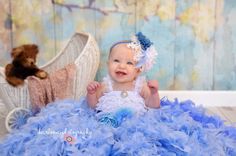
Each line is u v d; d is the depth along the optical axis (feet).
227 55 6.17
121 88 4.15
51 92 4.74
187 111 4.22
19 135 3.59
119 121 3.71
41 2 5.91
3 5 5.87
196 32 6.06
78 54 5.87
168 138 3.15
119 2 5.93
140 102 4.04
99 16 6.00
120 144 3.09
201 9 5.95
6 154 3.42
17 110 4.57
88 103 4.20
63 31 6.07
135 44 4.02
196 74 6.27
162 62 6.20
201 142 3.32
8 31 5.99
